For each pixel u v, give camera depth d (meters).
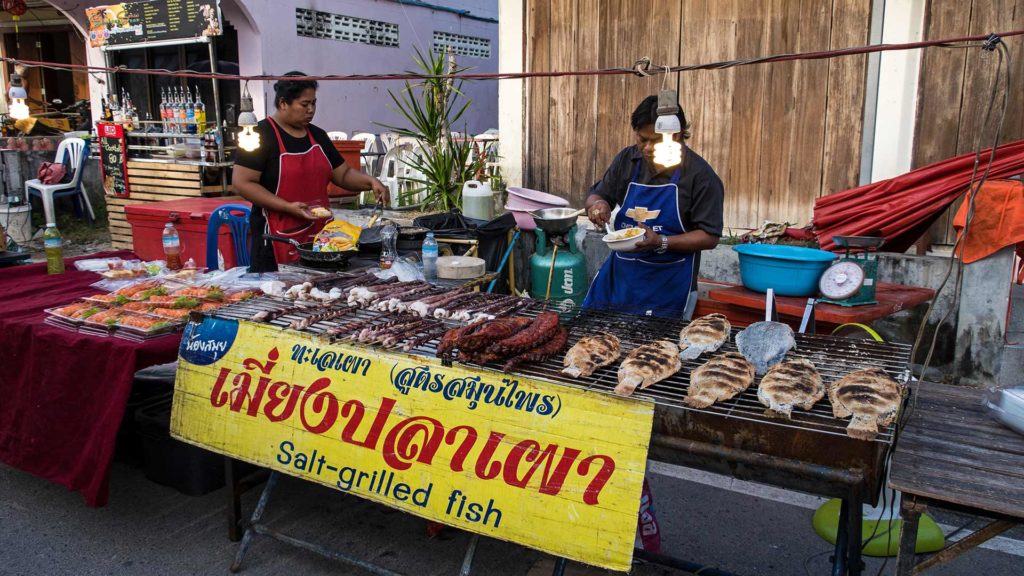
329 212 4.43
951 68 5.50
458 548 3.43
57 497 3.86
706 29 6.53
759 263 4.15
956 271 4.94
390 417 2.75
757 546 3.44
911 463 2.04
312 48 10.89
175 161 8.01
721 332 2.79
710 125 6.67
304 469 2.94
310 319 3.10
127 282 4.29
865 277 3.94
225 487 3.85
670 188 3.74
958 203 5.57
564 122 7.40
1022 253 4.91
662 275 3.94
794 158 6.32
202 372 3.25
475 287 4.20
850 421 2.10
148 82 9.72
